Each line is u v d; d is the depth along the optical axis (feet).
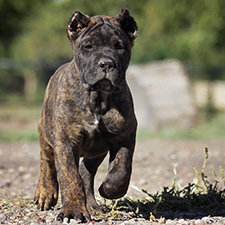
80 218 23.31
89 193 28.09
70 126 24.52
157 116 73.00
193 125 74.02
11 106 111.65
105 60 23.45
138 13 91.45
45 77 127.95
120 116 24.59
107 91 23.81
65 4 93.25
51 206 28.27
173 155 50.24
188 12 91.56
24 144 61.72
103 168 43.11
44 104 27.73
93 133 24.70
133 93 76.69
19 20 131.54
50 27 101.19
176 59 97.04
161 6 89.97
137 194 32.55
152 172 41.24
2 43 142.51
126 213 26.17
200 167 43.34
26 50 138.10
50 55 135.33
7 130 75.61
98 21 24.99
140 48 97.30
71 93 24.56
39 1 121.08
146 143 60.95
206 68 85.35
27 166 45.73
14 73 128.47
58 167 24.40
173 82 74.84
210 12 90.89
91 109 24.40
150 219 24.63
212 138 67.10
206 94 86.63
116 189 24.25
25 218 25.38
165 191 28.63
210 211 27.04
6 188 36.17
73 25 25.27
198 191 30.68
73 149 24.70
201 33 92.17
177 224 23.36
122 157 24.82
